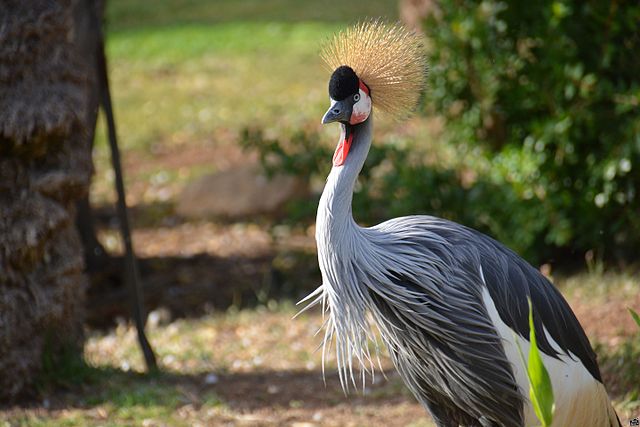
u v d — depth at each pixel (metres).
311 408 9.44
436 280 6.79
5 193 9.33
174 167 20.84
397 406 9.41
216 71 28.39
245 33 32.94
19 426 8.71
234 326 12.80
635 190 12.04
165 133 23.08
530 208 12.28
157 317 13.52
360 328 6.89
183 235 17.27
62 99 9.44
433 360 6.98
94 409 9.23
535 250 12.86
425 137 18.11
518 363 6.82
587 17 11.88
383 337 7.17
